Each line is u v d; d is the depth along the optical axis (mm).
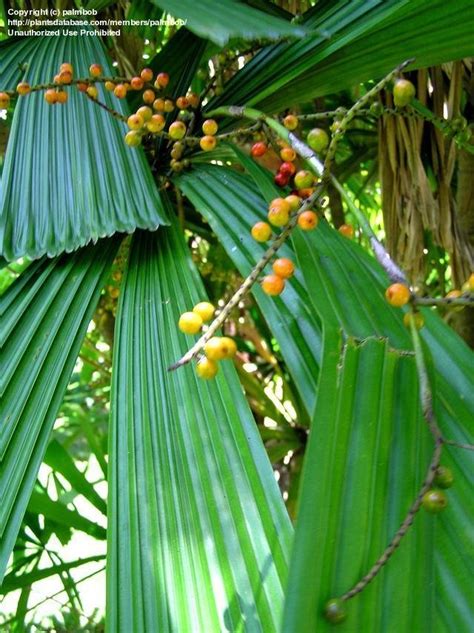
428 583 206
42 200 464
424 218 620
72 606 716
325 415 220
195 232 783
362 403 228
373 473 215
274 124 382
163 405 354
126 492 322
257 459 310
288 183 441
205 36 272
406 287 239
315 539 194
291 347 323
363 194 968
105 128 499
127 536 302
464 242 636
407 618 197
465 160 629
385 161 639
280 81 451
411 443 229
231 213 421
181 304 407
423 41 387
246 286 270
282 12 490
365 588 194
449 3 357
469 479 241
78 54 543
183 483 315
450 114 584
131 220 441
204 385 348
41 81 527
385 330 279
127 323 410
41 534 694
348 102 793
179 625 265
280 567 270
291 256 373
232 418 330
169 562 288
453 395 279
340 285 294
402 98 279
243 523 290
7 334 406
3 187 471
